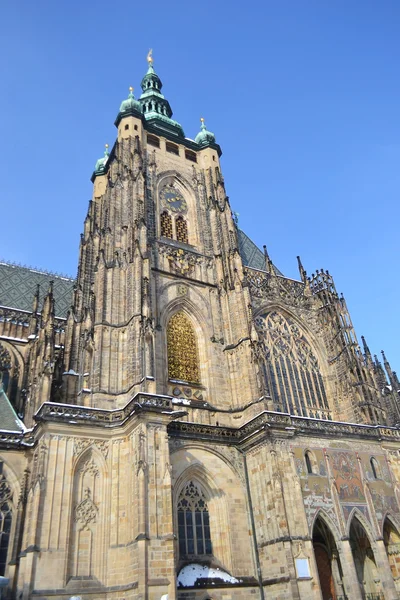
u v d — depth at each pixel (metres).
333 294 112.00
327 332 108.94
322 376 104.94
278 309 107.56
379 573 75.88
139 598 55.22
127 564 59.62
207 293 98.12
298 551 68.44
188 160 119.31
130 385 73.06
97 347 76.62
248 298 93.62
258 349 87.19
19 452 72.56
